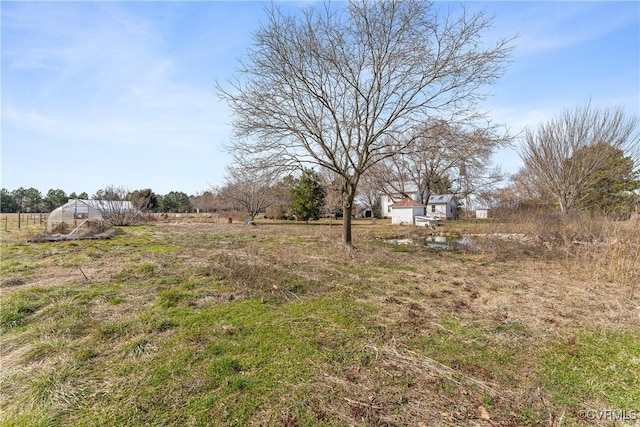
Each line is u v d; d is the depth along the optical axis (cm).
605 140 1675
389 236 1575
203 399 233
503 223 1386
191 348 310
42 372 268
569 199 1750
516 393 240
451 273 668
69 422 211
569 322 385
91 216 1705
